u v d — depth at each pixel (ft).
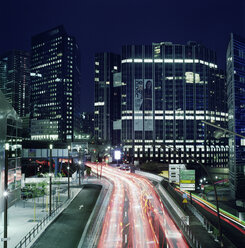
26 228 109.50
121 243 88.69
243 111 343.46
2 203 134.92
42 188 187.73
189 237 96.12
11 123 156.25
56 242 91.30
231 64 350.43
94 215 131.13
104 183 260.01
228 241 92.38
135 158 648.79
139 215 132.26
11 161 155.12
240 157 334.03
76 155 323.78
